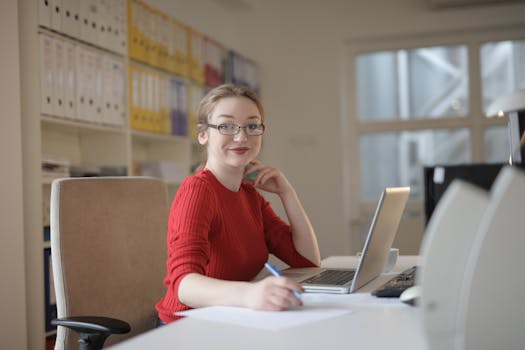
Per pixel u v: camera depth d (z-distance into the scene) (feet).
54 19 9.36
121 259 5.59
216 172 5.54
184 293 4.25
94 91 10.30
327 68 17.80
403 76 18.06
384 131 18.16
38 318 8.79
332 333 3.22
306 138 17.87
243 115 5.42
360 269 4.53
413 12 17.30
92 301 5.29
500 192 2.09
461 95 17.69
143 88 11.87
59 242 5.12
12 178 8.59
